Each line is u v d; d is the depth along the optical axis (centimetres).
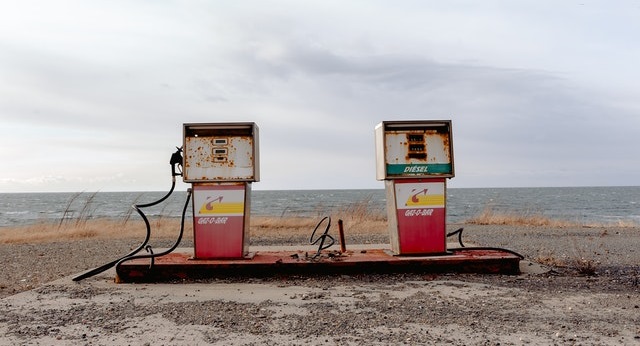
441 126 915
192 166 878
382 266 831
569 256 1068
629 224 2152
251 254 920
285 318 557
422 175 898
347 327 520
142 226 2025
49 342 477
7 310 604
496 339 475
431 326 521
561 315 561
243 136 884
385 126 905
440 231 893
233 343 469
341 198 11581
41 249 1341
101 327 527
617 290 696
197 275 811
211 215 871
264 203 8662
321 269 825
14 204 10150
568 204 7931
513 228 1919
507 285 735
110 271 906
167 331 511
